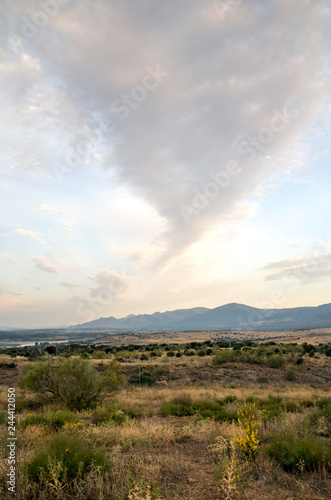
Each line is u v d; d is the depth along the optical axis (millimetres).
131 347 89812
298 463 5730
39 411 15836
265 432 7930
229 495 4578
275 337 174750
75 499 4406
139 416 13734
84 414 14508
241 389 26781
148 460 6516
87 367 17969
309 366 39938
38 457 5340
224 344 81688
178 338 192000
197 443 8352
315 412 10570
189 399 16719
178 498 4570
